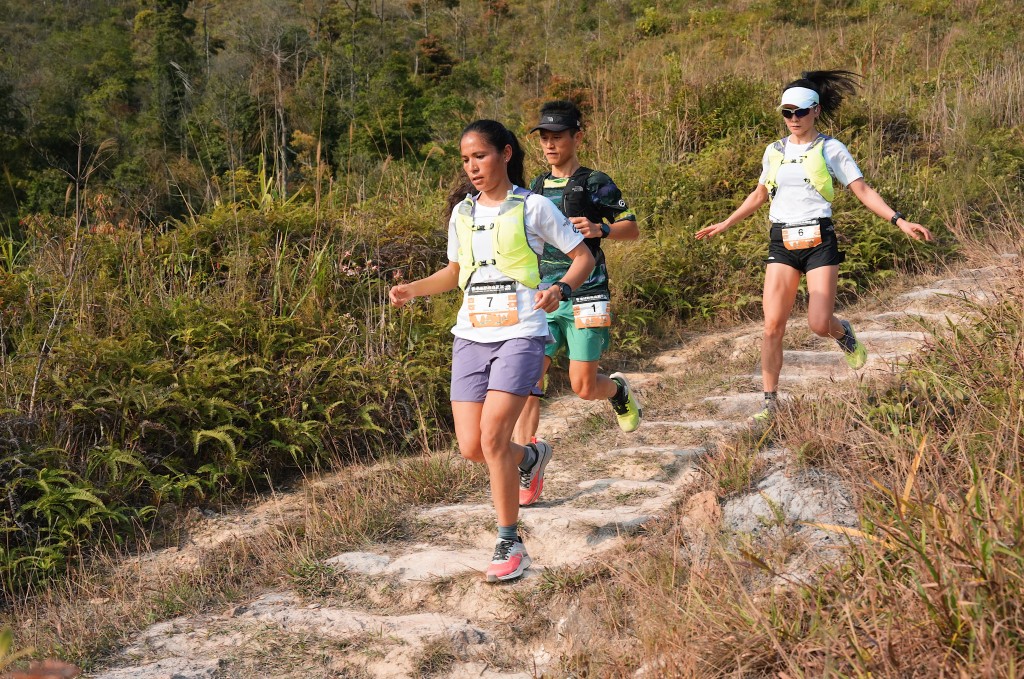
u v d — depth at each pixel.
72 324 5.51
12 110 19.38
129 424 4.77
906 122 11.21
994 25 16.42
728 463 3.83
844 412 3.88
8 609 3.80
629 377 6.36
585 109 12.41
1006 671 2.11
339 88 17.84
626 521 3.80
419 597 3.59
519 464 4.00
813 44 16.88
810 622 2.63
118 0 40.88
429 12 43.22
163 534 4.43
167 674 3.13
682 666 2.58
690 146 11.17
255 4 22.16
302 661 3.23
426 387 5.57
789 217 4.55
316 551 4.07
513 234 3.32
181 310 5.70
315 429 5.18
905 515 2.77
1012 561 2.37
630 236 4.18
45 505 4.18
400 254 6.95
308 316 6.00
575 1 37.53
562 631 3.22
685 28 27.97
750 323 7.44
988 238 7.43
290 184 8.20
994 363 3.82
